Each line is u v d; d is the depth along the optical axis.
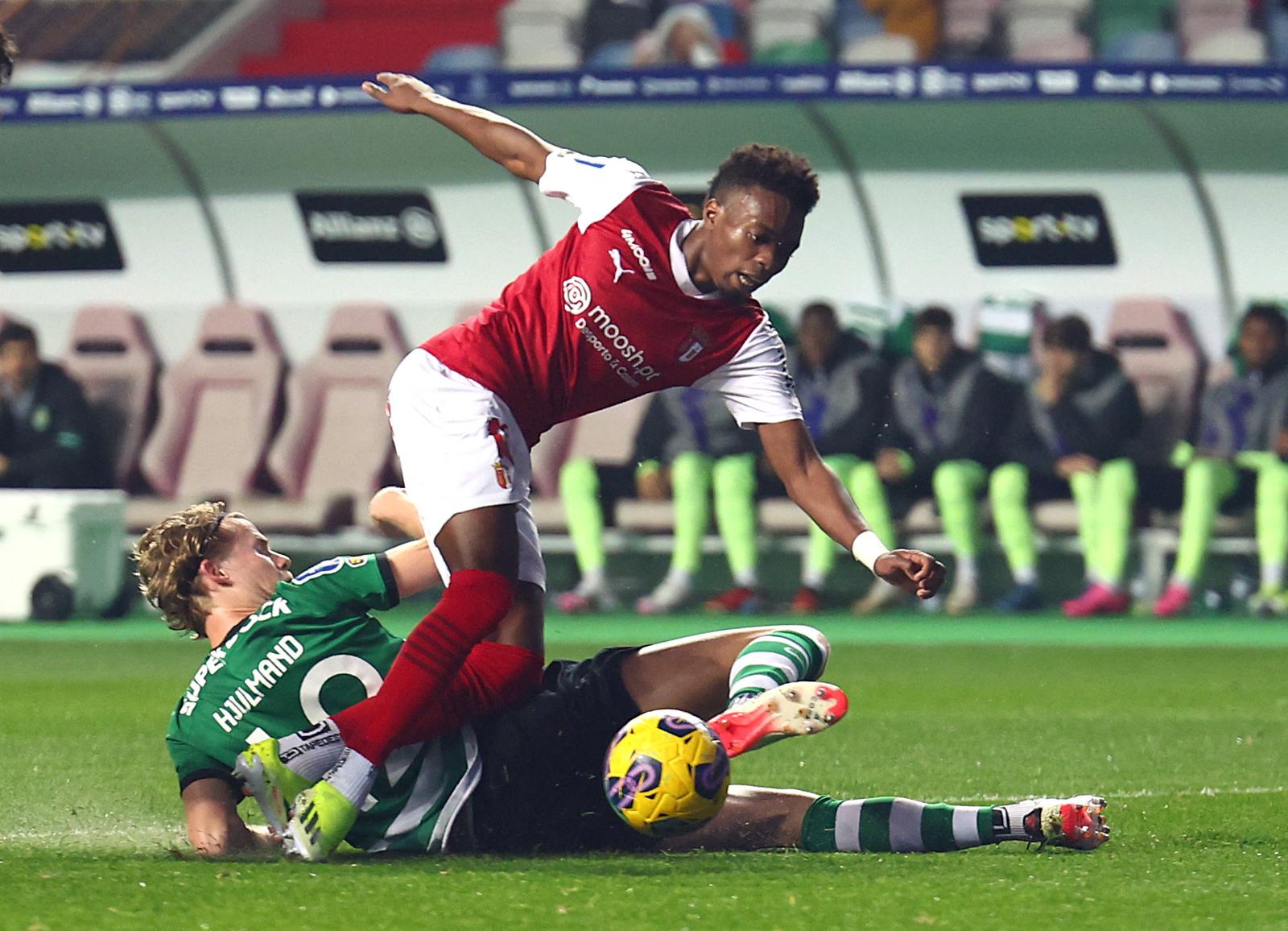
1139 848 13.48
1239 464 44.59
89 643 38.97
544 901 11.02
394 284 50.41
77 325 50.84
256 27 58.06
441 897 11.13
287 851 12.66
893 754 21.05
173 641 39.34
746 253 13.64
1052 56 53.00
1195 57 53.03
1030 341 47.47
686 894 11.27
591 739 12.97
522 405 14.18
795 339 48.47
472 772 12.80
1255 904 11.07
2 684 29.88
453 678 12.66
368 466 48.75
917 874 12.09
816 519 14.55
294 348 50.81
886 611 46.09
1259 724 24.31
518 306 14.25
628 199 14.05
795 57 53.81
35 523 44.34
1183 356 47.00
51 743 21.81
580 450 47.28
